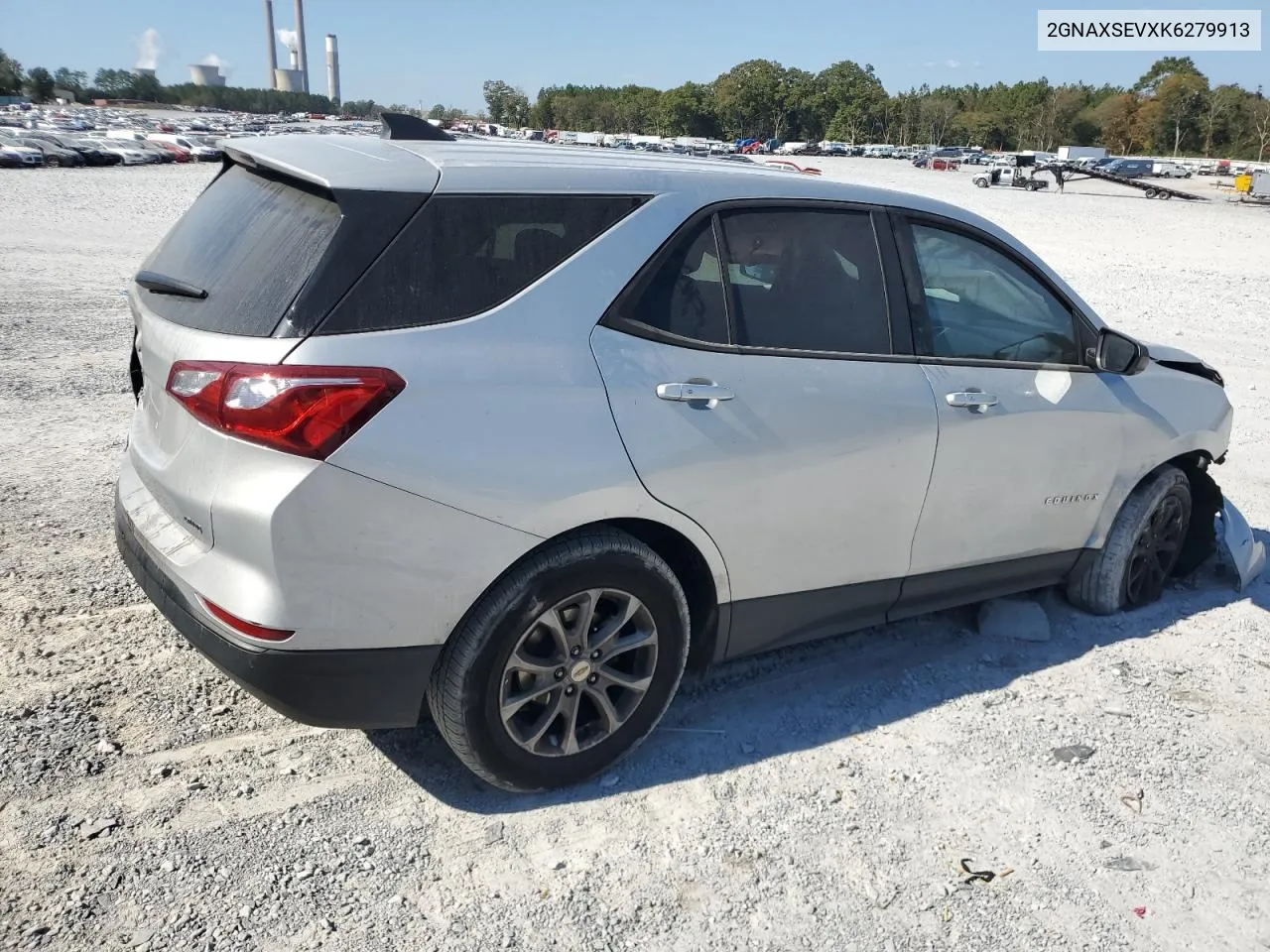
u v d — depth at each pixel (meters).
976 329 3.75
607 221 2.93
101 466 5.71
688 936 2.55
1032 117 148.62
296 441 2.44
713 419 3.01
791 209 3.31
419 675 2.74
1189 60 146.50
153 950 2.38
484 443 2.64
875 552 3.53
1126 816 3.10
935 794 3.16
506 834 2.87
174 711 3.33
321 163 2.78
